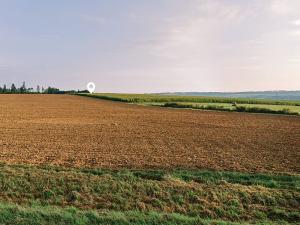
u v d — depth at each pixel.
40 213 9.59
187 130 31.03
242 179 13.86
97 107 64.75
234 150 20.67
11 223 9.01
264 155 19.17
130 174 13.85
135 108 63.38
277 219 10.51
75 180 12.91
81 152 18.89
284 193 12.09
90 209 10.74
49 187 12.38
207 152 19.81
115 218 9.46
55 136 25.16
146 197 11.73
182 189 12.23
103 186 12.43
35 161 16.30
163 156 18.25
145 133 28.12
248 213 10.86
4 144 21.09
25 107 62.28
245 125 36.84
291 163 17.12
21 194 11.91
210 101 89.69
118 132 28.33
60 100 91.81
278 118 47.19
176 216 9.72
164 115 48.53
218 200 11.59
